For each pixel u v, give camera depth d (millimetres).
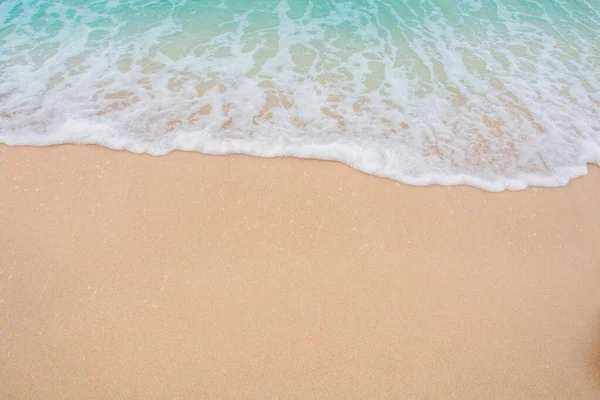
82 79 4680
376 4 6633
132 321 2645
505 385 2455
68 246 3051
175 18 5996
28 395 2301
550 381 2482
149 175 3613
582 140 4188
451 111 4477
